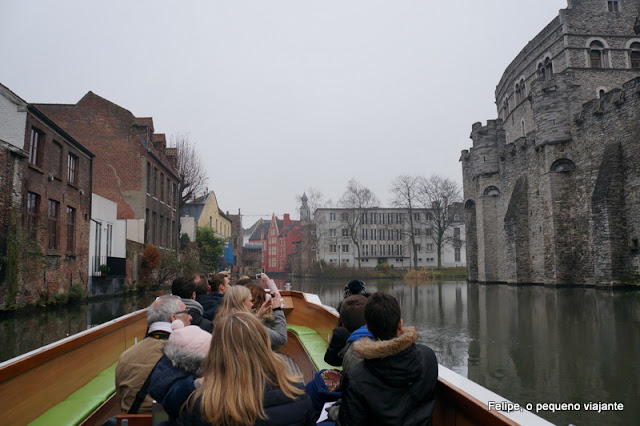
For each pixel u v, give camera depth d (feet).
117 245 84.89
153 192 102.68
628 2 118.73
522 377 27.78
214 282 19.03
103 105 98.27
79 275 68.95
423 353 7.91
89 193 73.61
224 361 6.89
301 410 7.16
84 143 96.58
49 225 60.75
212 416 6.55
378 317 8.39
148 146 100.32
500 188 127.65
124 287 82.53
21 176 52.49
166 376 8.20
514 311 58.23
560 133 95.30
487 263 128.77
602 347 34.30
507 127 152.56
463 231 258.98
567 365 29.86
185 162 143.54
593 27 117.80
